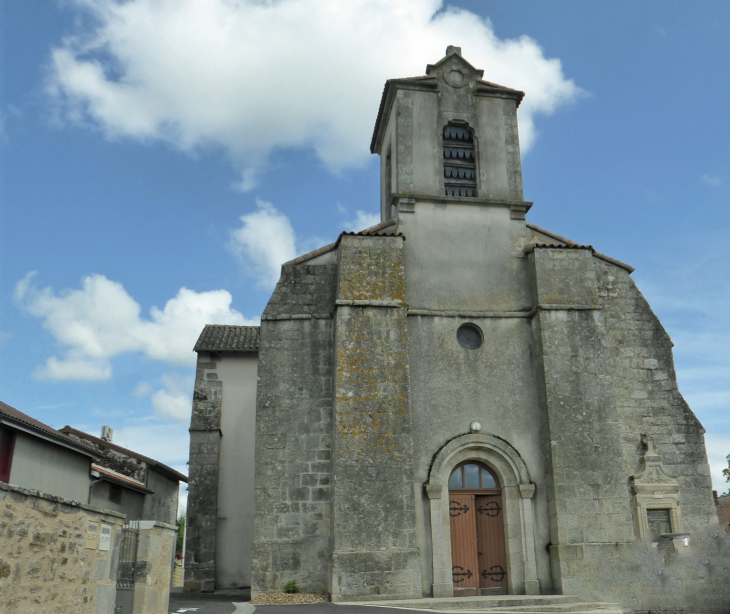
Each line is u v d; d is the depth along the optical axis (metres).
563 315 17.55
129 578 10.27
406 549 15.20
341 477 15.51
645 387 17.91
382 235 17.58
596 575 15.56
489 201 18.91
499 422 17.09
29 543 7.57
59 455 17.53
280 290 17.77
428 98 19.66
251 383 23.72
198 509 21.52
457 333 17.88
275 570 15.60
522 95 20.11
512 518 16.47
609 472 16.44
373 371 16.38
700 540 15.84
